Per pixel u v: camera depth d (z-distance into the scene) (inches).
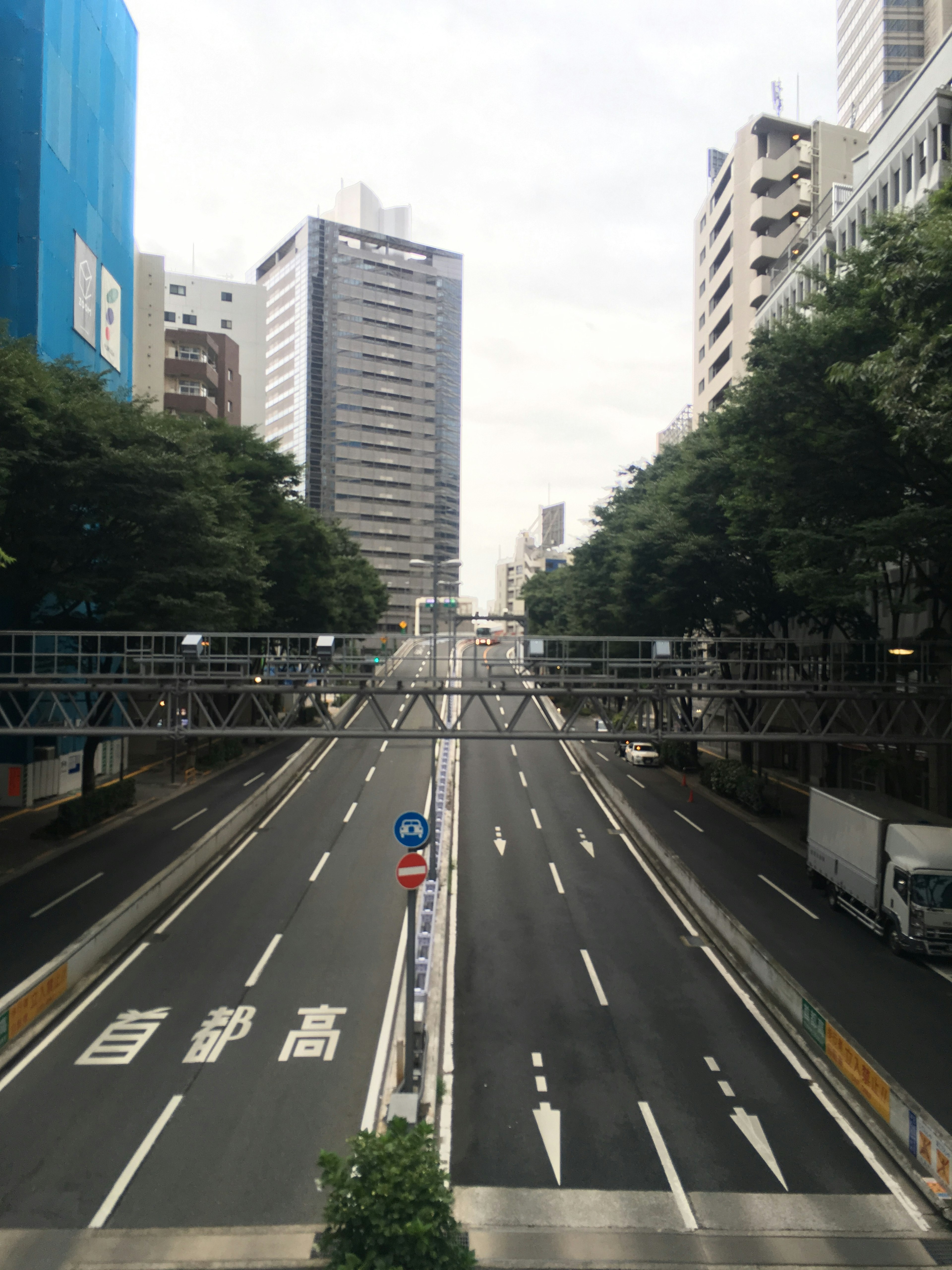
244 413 4239.7
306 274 6146.7
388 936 839.1
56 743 1507.1
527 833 1294.3
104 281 1793.8
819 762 1749.5
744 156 2815.0
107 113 1818.4
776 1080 570.3
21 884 977.5
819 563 951.0
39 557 1109.1
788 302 2078.0
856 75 3998.5
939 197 692.7
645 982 733.9
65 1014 655.8
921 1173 459.8
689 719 959.0
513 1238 412.5
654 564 1407.5
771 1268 396.2
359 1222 343.3
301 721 2405.3
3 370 861.8
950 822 829.2
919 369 617.9
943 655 1146.0
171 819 1333.7
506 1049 610.5
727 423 933.8
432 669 895.1
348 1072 573.0
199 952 788.6
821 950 799.7
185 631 1138.0
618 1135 503.5
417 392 6476.4
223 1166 467.5
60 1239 407.8
